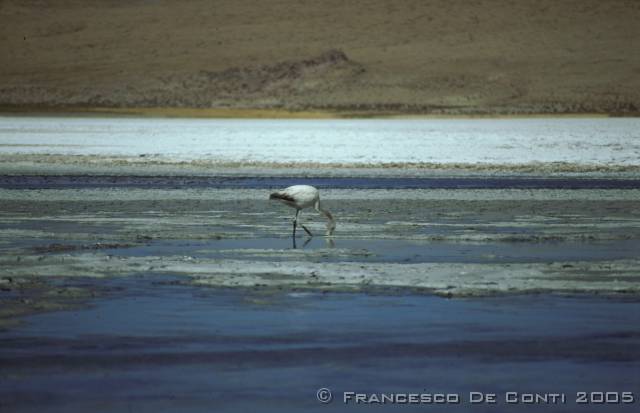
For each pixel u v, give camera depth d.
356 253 54.19
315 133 198.88
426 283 43.78
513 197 93.06
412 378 29.05
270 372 29.62
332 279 44.84
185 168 128.88
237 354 31.52
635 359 31.03
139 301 39.78
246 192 97.38
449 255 53.78
